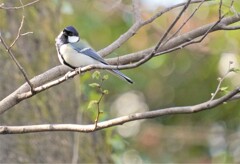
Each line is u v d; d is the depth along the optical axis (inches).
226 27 355.6
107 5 641.0
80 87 492.4
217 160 723.4
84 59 396.8
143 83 716.0
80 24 629.9
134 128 724.7
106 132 510.3
